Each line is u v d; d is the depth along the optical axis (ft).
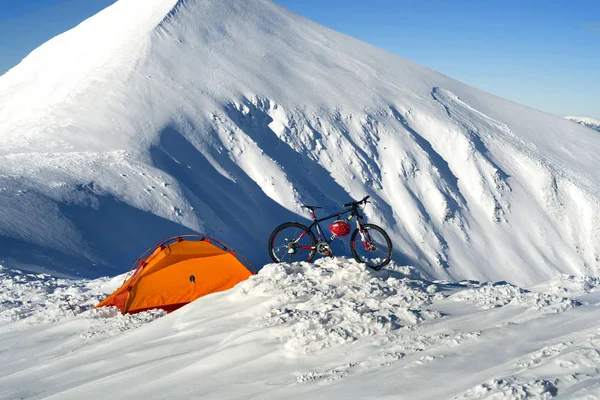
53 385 19.42
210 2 276.21
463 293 22.99
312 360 17.11
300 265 28.25
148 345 21.91
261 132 198.29
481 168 230.07
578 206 226.79
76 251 80.53
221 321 22.97
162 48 217.56
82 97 167.02
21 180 95.55
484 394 11.50
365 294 23.47
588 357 12.25
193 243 33.76
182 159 152.05
